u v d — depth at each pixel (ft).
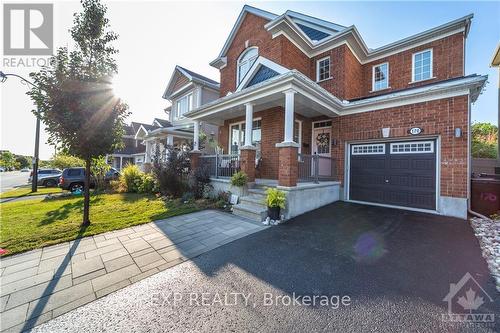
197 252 11.99
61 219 18.74
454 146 19.13
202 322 6.80
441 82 20.07
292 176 18.93
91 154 16.94
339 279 9.22
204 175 27.17
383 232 15.21
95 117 16.22
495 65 30.30
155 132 45.70
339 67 29.45
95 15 16.02
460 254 11.62
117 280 9.25
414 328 6.51
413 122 21.30
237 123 32.83
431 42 28.99
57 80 14.99
